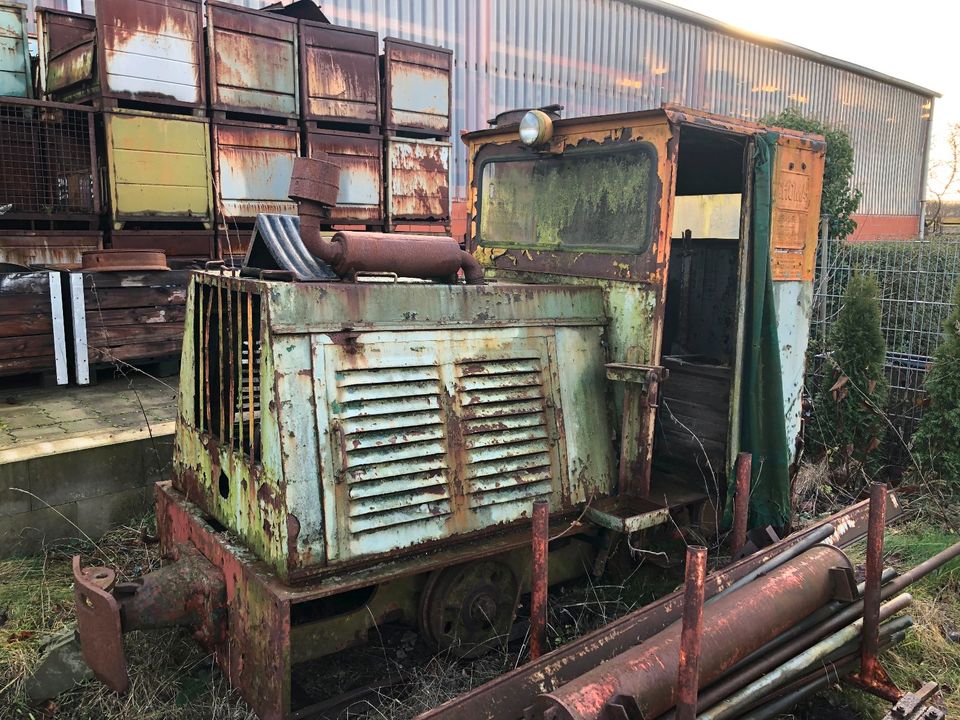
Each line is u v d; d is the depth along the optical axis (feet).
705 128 11.34
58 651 10.02
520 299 11.03
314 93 22.40
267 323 8.78
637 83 43.68
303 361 8.94
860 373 18.62
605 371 11.77
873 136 61.93
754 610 8.98
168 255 20.89
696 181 15.75
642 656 7.98
